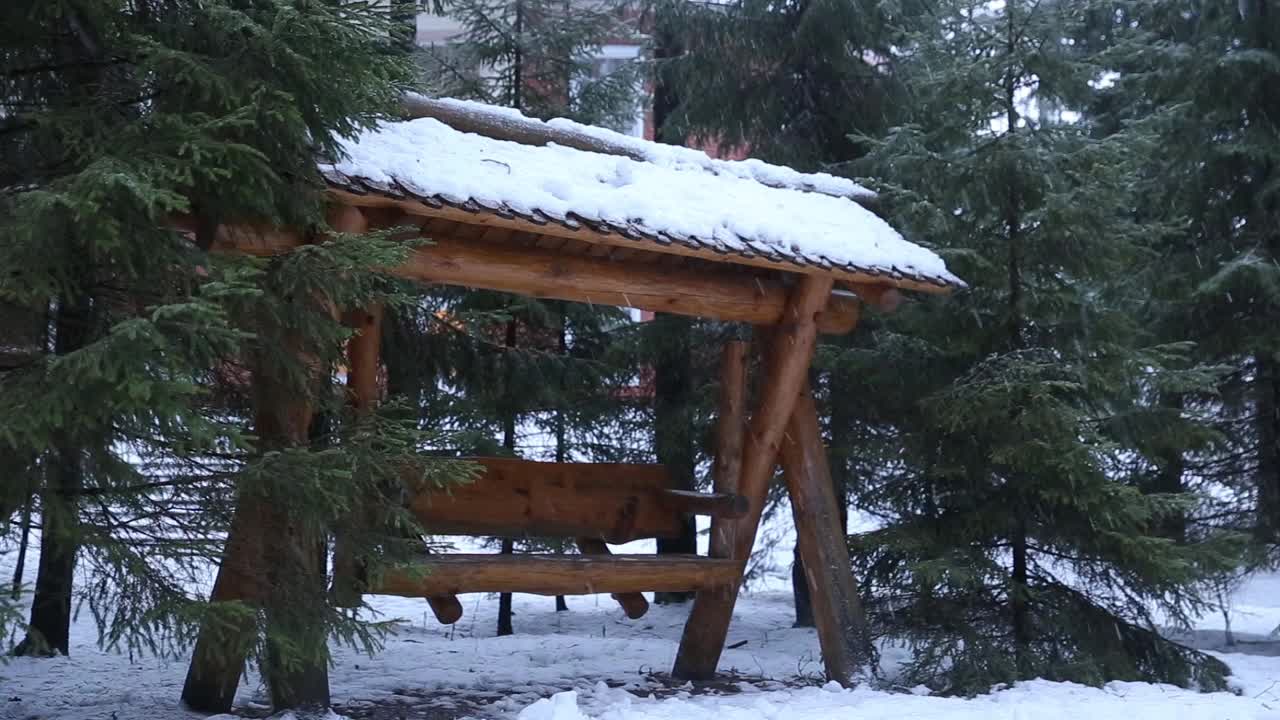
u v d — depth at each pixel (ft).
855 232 28.50
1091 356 30.76
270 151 18.72
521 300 36.24
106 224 15.97
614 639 36.70
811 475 29.01
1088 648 29.55
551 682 28.37
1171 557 28.89
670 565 27.45
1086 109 37.09
